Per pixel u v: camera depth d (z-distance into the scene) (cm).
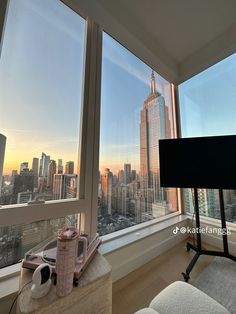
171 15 193
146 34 212
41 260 81
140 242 163
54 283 69
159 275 146
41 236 117
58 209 122
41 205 114
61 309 63
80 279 73
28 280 71
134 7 185
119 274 141
